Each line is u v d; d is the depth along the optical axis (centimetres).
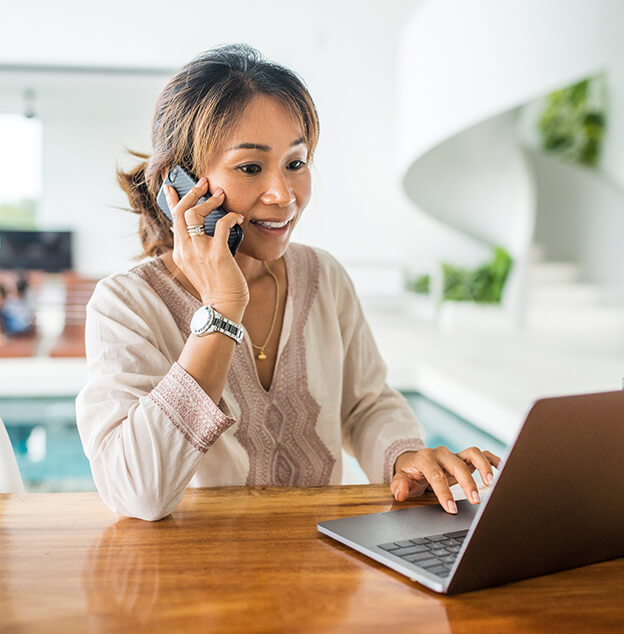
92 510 96
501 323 855
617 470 76
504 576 73
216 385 95
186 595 71
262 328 123
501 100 482
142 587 72
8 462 112
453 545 82
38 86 956
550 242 995
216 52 110
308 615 67
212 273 98
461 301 1006
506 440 403
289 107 105
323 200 1040
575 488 73
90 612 67
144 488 90
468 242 1083
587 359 589
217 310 97
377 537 84
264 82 105
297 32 956
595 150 927
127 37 893
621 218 874
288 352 122
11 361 588
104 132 1020
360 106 1016
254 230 108
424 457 105
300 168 110
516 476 68
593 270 937
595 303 888
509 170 870
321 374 125
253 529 89
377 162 1037
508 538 71
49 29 880
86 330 112
